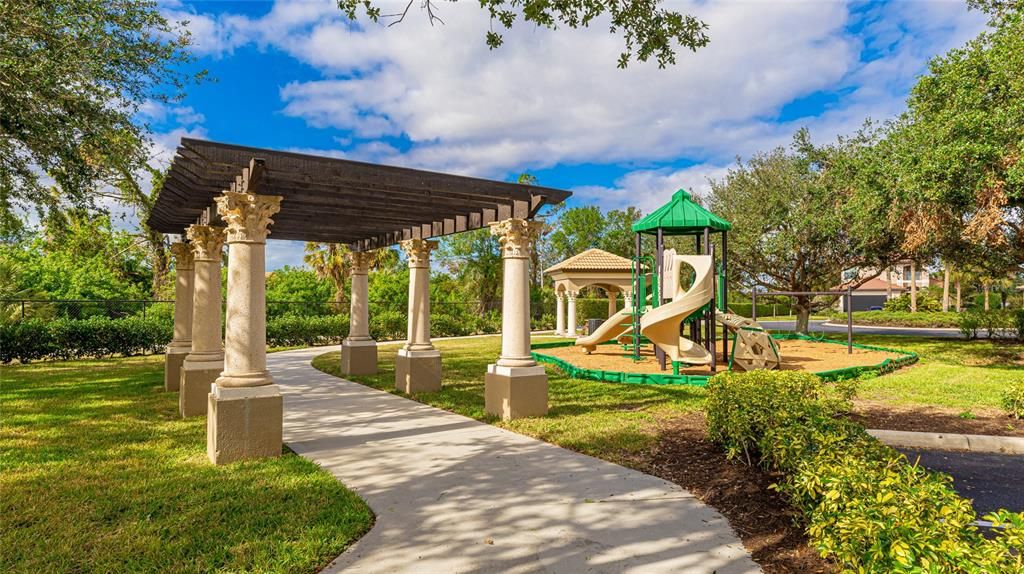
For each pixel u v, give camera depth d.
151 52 9.91
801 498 3.55
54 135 8.87
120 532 3.71
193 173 5.41
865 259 19.42
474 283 33.12
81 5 8.71
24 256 21.45
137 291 22.92
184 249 10.01
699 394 9.15
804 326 21.17
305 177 5.84
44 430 6.82
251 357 5.67
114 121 9.57
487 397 7.84
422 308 10.21
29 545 3.49
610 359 14.31
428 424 7.25
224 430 5.39
